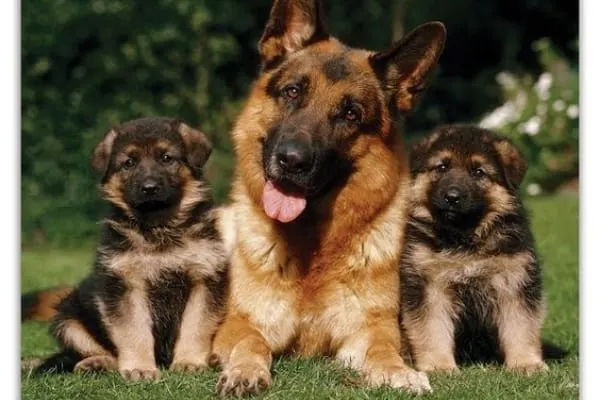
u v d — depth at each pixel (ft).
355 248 34.81
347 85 34.12
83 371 34.58
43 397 31.60
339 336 35.01
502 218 36.22
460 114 115.24
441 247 36.14
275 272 34.94
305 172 32.53
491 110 113.80
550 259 61.05
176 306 36.32
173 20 94.48
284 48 35.78
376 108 34.73
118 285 35.35
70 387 32.04
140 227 36.14
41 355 40.04
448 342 35.65
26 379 33.91
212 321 35.53
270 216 33.55
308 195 33.81
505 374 33.22
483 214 36.01
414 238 36.40
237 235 36.01
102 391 31.53
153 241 35.94
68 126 89.76
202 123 94.89
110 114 90.43
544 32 118.52
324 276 34.91
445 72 119.65
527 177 91.56
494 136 37.83
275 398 29.91
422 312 35.37
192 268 35.78
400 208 35.86
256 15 103.60
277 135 33.47
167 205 36.35
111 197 36.86
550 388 31.63
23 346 42.29
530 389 31.19
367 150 34.58
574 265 58.95
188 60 95.61
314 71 34.17
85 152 88.69
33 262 72.79
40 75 90.38
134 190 35.86
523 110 94.12
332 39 36.50
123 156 36.94
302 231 34.81
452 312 36.37
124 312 35.09
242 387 30.42
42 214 87.56
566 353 39.68
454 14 116.26
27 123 88.12
